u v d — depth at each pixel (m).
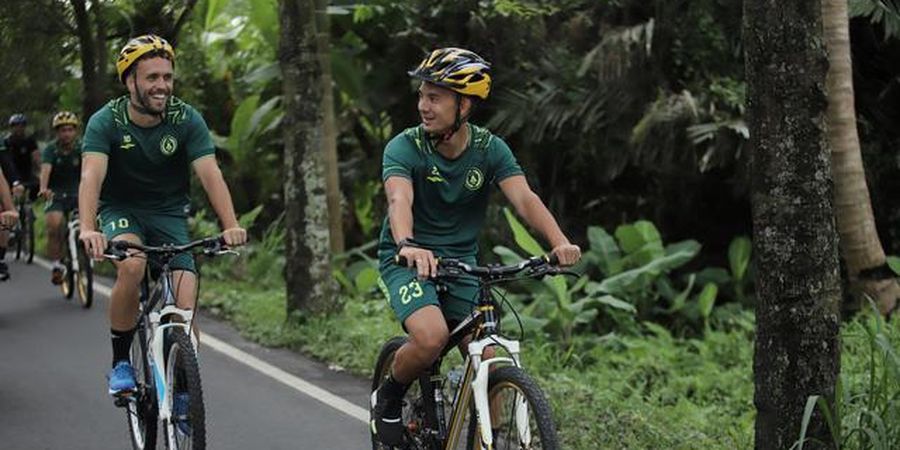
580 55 12.81
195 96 16.22
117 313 5.52
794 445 4.73
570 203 13.73
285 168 9.70
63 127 11.30
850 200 9.44
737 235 13.59
